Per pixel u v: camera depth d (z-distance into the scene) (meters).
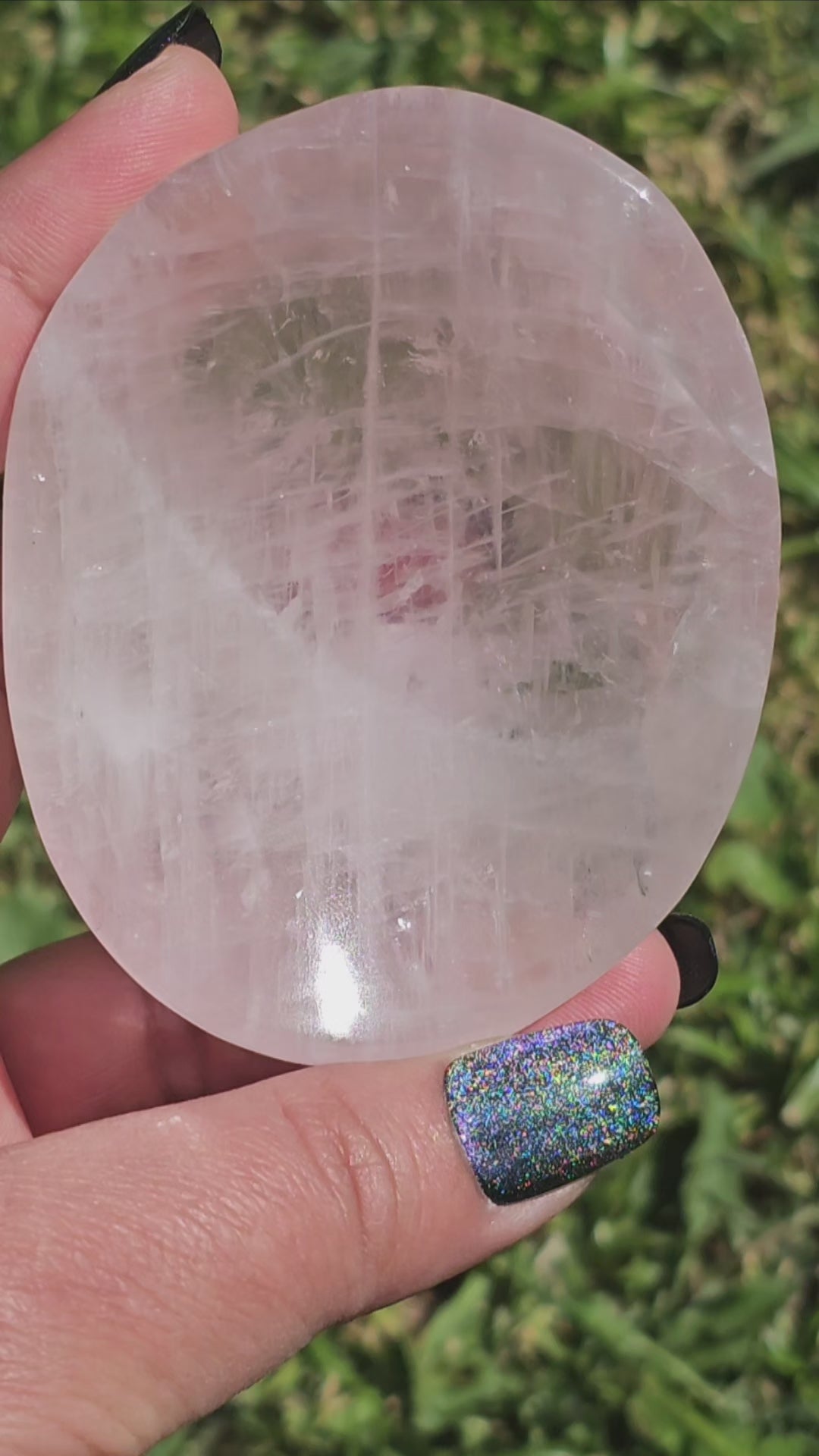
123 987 0.19
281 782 0.17
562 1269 0.23
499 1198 0.16
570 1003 0.19
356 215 0.16
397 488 0.17
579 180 0.16
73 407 0.16
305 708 0.17
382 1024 0.17
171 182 0.16
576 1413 0.22
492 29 0.27
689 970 0.20
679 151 0.27
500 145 0.16
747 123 0.27
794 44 0.28
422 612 0.17
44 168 0.19
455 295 0.16
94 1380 0.15
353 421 0.17
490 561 0.17
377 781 0.17
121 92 0.19
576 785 0.17
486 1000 0.17
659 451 0.16
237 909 0.17
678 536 0.16
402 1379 0.22
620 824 0.17
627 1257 0.23
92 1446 0.15
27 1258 0.15
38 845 0.24
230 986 0.17
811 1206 0.23
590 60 0.28
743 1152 0.23
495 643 0.17
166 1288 0.15
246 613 0.17
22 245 0.19
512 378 0.16
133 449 0.17
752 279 0.26
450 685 0.17
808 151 0.27
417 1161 0.15
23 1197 0.15
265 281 0.16
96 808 0.17
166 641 0.17
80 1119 0.20
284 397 0.17
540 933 0.17
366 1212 0.15
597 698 0.17
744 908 0.24
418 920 0.17
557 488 0.17
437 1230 0.16
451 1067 0.16
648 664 0.17
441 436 0.17
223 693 0.17
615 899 0.17
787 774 0.24
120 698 0.17
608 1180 0.23
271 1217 0.15
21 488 0.16
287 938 0.17
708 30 0.28
